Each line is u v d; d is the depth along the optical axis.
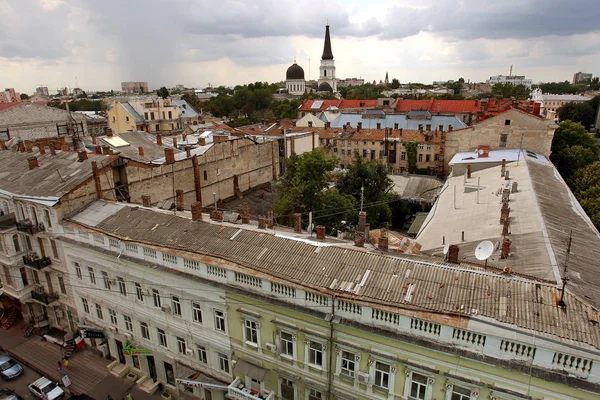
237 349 25.91
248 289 23.78
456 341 18.00
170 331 29.16
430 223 37.62
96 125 117.44
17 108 73.56
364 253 23.47
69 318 37.97
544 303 18.05
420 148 81.81
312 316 21.38
